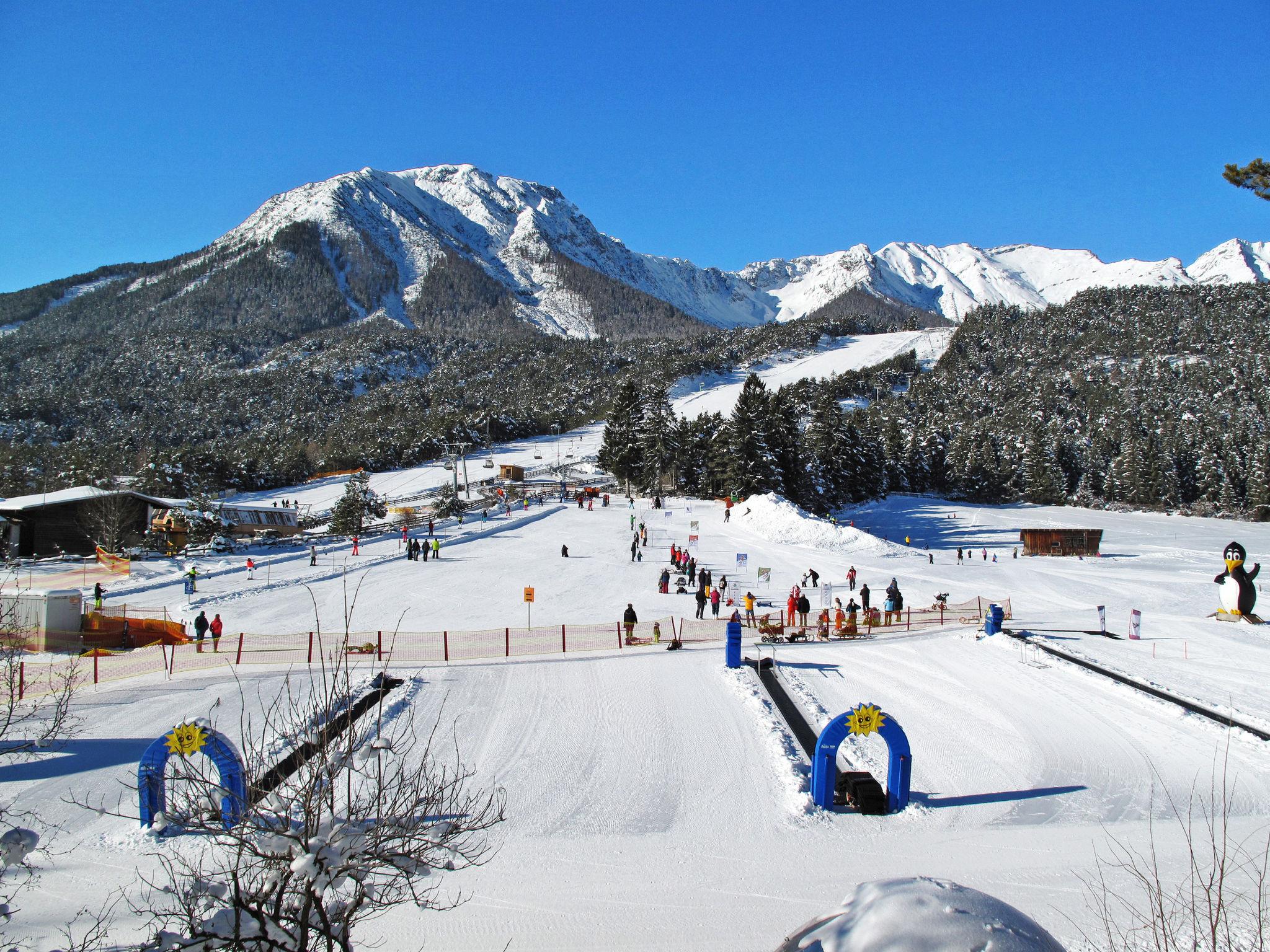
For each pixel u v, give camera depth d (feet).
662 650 74.23
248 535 186.91
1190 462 346.54
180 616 91.35
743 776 45.68
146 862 33.32
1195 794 42.04
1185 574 140.36
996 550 189.88
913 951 10.27
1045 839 36.91
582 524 190.39
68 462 286.87
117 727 51.78
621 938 28.30
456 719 53.62
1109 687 60.54
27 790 42.11
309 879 13.21
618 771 46.26
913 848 36.22
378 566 132.36
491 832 37.83
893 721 41.75
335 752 15.75
